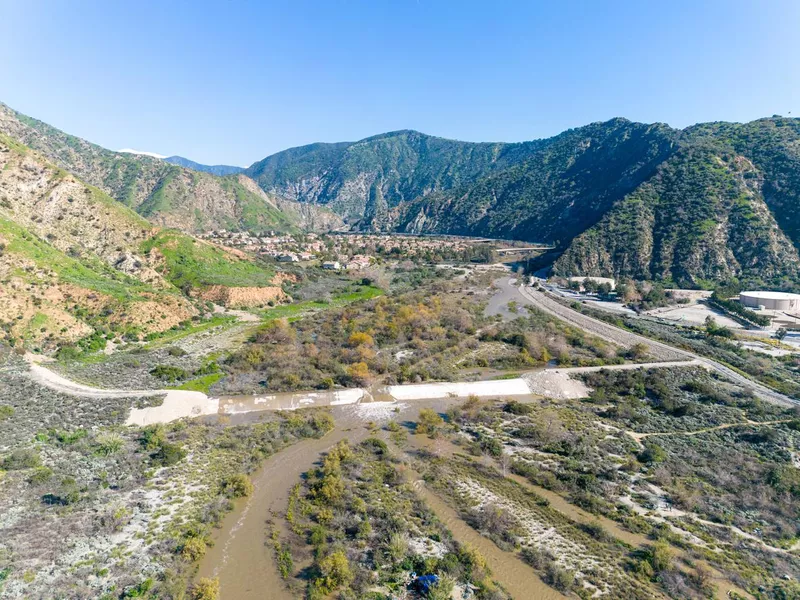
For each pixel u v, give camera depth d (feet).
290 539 123.03
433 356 283.79
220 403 215.51
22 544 109.91
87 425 179.01
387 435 189.78
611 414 209.87
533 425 195.72
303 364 259.80
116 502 132.26
